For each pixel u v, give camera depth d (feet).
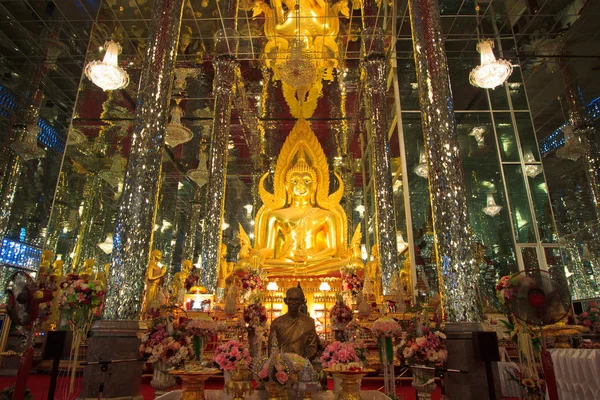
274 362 12.30
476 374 15.34
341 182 39.73
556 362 15.65
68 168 39.29
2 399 13.32
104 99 40.88
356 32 39.88
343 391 12.71
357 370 12.64
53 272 29.50
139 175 18.63
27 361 12.48
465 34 39.55
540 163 38.50
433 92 20.13
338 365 12.75
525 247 36.14
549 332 20.81
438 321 20.45
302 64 33.88
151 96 19.88
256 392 13.38
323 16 39.27
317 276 33.45
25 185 37.04
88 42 38.93
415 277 34.01
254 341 15.62
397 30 38.65
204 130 45.16
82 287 16.67
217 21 36.91
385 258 31.14
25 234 36.35
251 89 43.98
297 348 14.55
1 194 35.47
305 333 14.84
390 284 28.73
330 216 38.04
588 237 39.37
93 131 40.37
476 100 40.60
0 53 36.94
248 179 43.21
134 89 41.22
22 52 37.76
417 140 38.27
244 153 43.83
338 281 33.14
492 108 40.40
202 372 12.88
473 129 39.83
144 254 17.88
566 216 40.70
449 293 17.35
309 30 40.04
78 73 39.88
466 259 17.60
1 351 17.46
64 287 16.99
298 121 41.75
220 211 33.09
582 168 40.98
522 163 38.60
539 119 43.60
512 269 35.55
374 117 34.96
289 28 39.63
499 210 37.32
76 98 40.34
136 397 15.80
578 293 38.50
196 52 40.34
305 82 34.12
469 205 37.68
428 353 15.10
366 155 42.57
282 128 44.29
